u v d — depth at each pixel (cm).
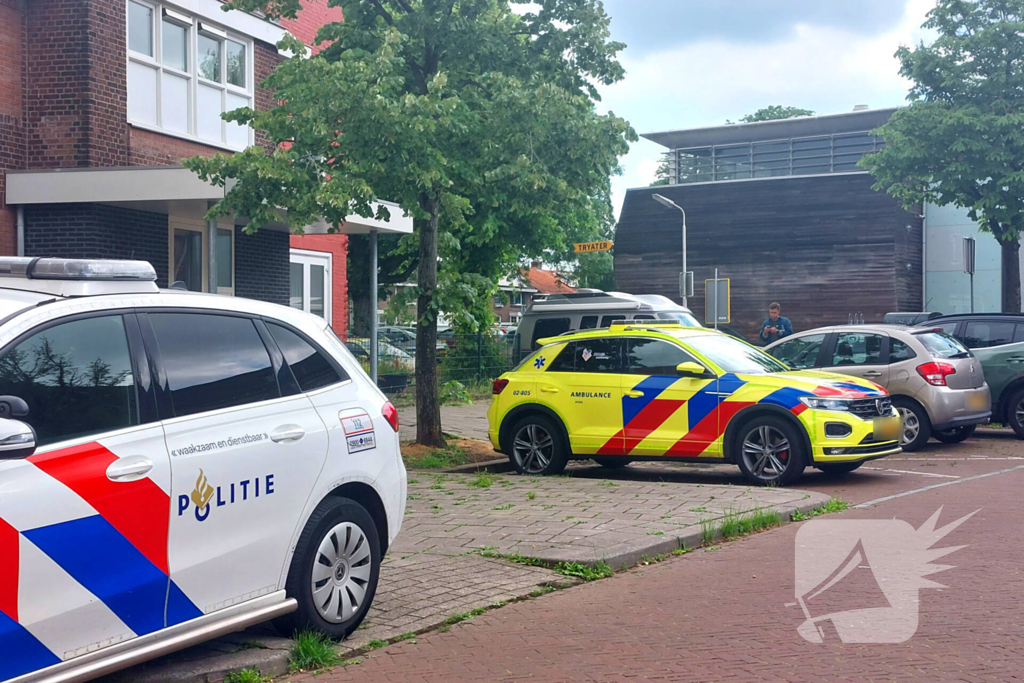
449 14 1272
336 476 521
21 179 1370
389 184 1229
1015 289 2236
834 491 1034
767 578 674
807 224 3966
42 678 379
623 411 1127
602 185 1340
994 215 2159
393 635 543
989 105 2177
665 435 1105
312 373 530
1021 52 2142
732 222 4103
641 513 868
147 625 420
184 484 438
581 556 706
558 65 1316
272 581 482
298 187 1185
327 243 2220
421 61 1329
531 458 1180
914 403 1382
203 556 445
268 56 1827
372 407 560
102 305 437
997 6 2198
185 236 1595
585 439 1142
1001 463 1255
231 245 1708
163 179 1314
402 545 768
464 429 1655
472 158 1260
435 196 1285
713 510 876
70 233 1377
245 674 465
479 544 764
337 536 520
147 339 449
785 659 502
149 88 1542
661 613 594
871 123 4091
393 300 1352
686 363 1103
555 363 1184
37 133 1423
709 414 1085
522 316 2016
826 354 1451
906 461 1289
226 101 1714
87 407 416
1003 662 491
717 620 577
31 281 443
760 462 1066
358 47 1302
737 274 4094
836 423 1045
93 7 1415
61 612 386
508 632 558
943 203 2264
